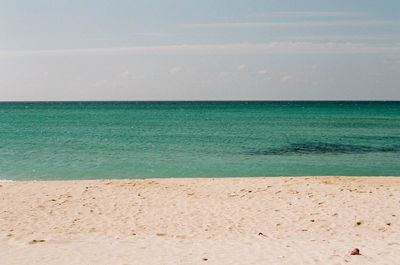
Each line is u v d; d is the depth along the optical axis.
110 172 20.64
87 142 34.56
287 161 24.44
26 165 22.50
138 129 49.84
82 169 21.42
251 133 44.12
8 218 10.91
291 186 15.24
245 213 11.66
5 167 21.81
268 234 9.76
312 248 8.53
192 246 8.71
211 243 8.95
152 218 11.15
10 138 37.94
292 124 59.84
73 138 38.16
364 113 105.12
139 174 20.17
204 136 40.34
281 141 35.62
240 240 9.20
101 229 10.11
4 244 8.74
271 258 7.86
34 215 11.27
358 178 17.12
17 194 13.84
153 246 8.70
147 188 15.05
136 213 11.64
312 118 78.75
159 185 15.65
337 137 39.50
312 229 10.17
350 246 8.70
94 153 27.56
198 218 11.17
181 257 7.94
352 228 10.25
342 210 11.84
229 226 10.44
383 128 51.41
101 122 65.69
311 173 20.62
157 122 65.62
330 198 13.26
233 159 25.12
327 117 82.81
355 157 26.22
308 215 11.39
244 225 10.53
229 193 14.16
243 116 88.31
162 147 31.11
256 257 7.93
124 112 114.12
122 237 9.44
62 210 11.85
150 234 9.71
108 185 15.61
